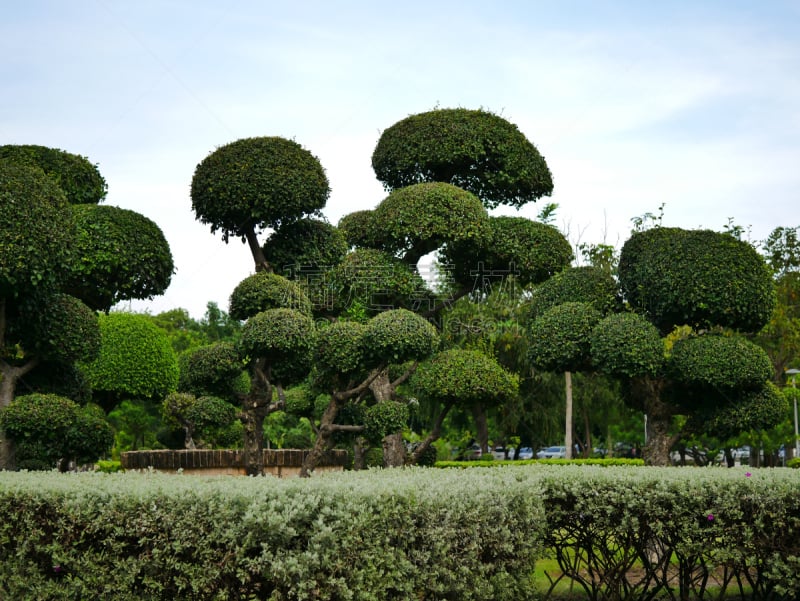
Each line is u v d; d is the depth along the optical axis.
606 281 11.34
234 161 9.95
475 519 4.94
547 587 7.14
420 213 11.35
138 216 9.42
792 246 20.64
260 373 9.81
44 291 8.52
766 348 20.44
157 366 16.36
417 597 4.68
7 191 7.75
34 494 5.06
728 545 5.79
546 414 24.70
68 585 4.89
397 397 13.73
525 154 12.55
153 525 4.50
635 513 5.87
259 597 4.28
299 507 4.13
